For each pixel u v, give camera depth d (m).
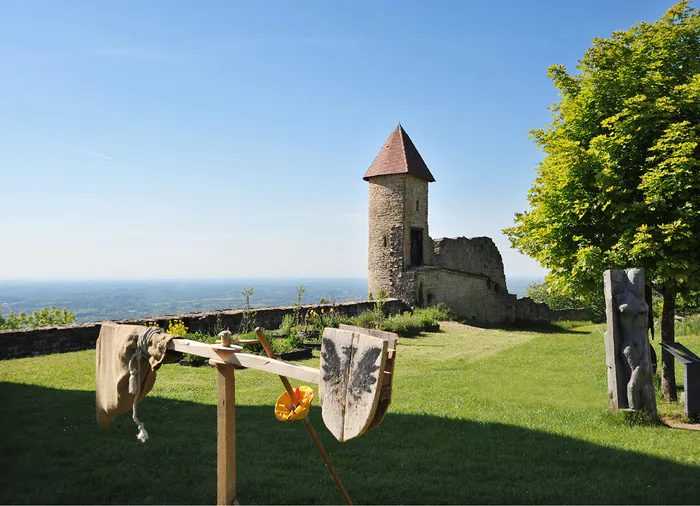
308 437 6.62
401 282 26.58
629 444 6.46
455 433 6.96
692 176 8.21
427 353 15.02
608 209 9.18
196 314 15.98
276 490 4.93
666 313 9.50
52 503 4.59
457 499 4.80
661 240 8.57
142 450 5.96
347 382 2.85
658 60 9.43
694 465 5.71
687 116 8.89
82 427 6.77
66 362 11.55
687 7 9.59
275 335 16.12
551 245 10.02
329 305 20.53
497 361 13.48
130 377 3.59
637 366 7.66
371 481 5.20
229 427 3.27
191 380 10.14
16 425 6.78
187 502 4.65
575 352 15.12
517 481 5.28
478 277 31.02
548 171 10.02
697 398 7.84
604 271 8.35
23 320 21.19
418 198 28.03
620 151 9.16
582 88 10.18
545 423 7.49
